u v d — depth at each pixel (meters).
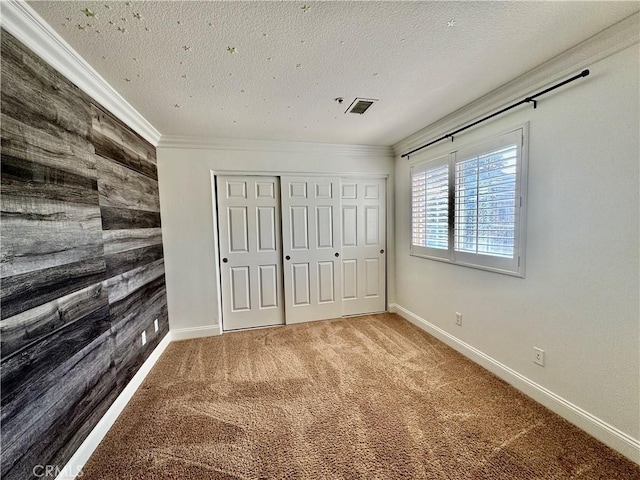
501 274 2.17
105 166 1.88
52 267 1.34
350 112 2.44
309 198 3.48
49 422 1.28
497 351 2.24
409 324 3.42
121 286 2.01
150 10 1.22
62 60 1.45
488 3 1.22
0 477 1.04
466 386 2.11
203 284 3.17
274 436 1.66
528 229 1.94
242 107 2.28
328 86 1.97
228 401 2.00
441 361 2.50
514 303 2.07
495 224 2.18
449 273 2.76
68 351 1.42
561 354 1.76
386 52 1.58
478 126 2.33
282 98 2.14
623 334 1.46
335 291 3.66
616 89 1.44
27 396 1.17
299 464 1.46
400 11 1.26
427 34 1.43
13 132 1.16
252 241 3.37
